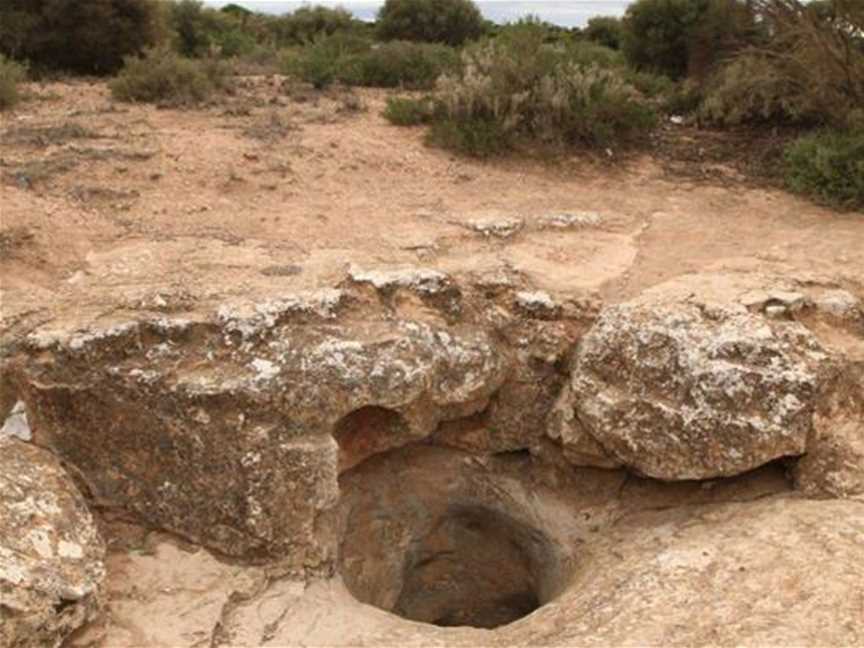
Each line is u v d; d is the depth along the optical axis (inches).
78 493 222.8
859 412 250.2
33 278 263.6
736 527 233.5
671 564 220.5
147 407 228.5
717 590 206.1
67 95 459.2
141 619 212.2
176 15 739.4
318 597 232.5
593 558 252.8
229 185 335.0
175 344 236.1
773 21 446.6
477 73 426.3
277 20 958.4
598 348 256.2
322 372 234.4
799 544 216.2
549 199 353.7
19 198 303.4
